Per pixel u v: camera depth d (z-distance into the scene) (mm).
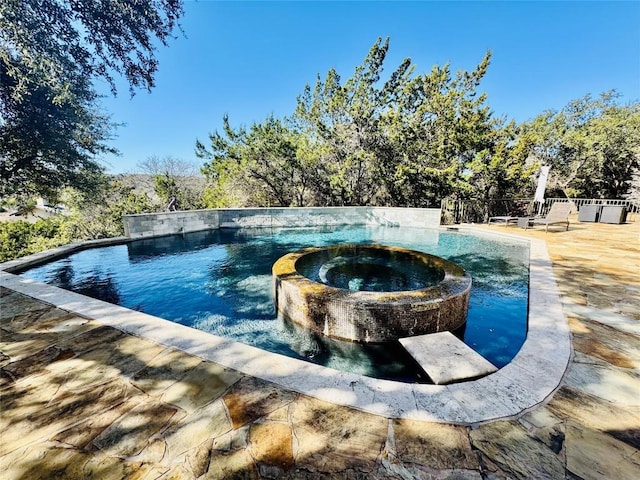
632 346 2461
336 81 14438
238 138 14242
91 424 1708
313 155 14516
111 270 6422
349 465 1402
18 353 2477
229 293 5105
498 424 1641
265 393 1938
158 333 2791
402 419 1688
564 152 16562
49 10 4816
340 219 13531
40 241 10750
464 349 2730
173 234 10719
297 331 3840
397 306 3287
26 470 1418
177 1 5887
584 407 1765
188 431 1637
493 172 12398
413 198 15078
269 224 12938
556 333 2682
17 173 8125
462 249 8258
